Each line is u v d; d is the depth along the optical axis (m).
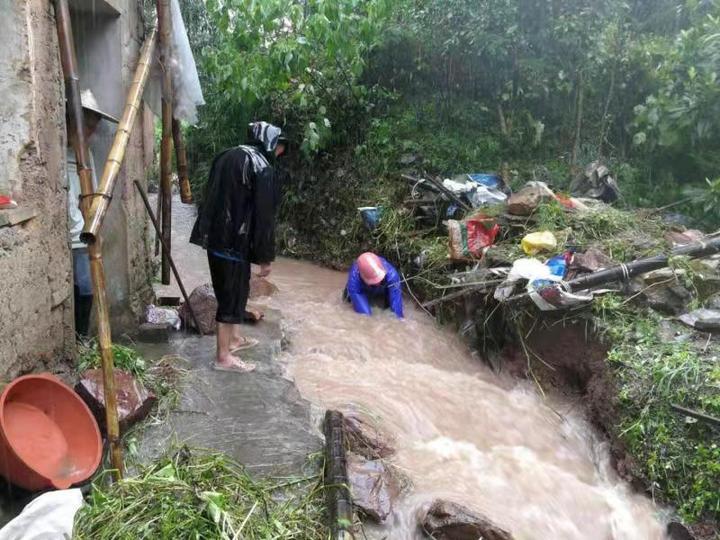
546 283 4.63
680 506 3.35
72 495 2.34
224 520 2.27
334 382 4.66
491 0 8.00
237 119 10.00
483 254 5.78
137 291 4.85
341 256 8.31
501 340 5.26
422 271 6.48
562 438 4.26
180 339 4.77
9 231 2.82
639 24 8.08
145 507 2.30
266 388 4.04
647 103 7.13
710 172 6.91
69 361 3.53
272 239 4.02
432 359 5.41
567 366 4.67
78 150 3.10
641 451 3.61
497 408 4.54
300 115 9.32
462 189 7.06
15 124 2.94
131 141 4.65
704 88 6.48
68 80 3.15
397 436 3.98
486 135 8.41
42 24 3.12
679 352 3.85
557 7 7.80
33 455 2.63
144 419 3.48
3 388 2.75
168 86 4.76
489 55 8.29
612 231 5.59
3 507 2.54
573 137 8.19
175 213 10.88
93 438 2.90
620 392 3.83
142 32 4.98
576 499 3.59
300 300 6.71
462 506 3.09
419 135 8.50
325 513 2.70
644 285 4.53
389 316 6.24
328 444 3.24
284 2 8.41
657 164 7.55
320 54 9.11
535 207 6.04
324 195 8.94
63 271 3.41
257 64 8.57
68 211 3.50
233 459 3.17
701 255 4.68
